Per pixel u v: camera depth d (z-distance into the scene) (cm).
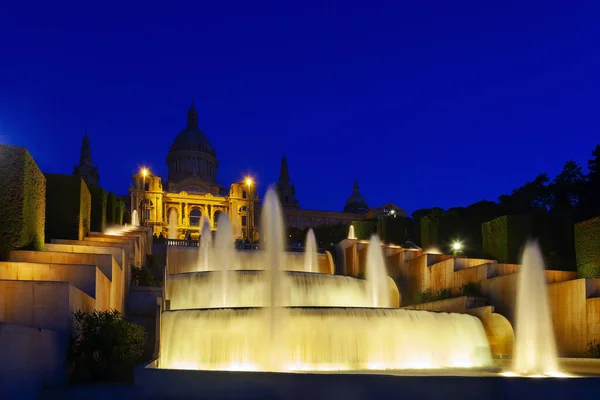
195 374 1294
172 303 2691
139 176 10075
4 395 1076
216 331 1933
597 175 4278
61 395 1268
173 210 10438
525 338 2509
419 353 2150
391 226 5191
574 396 1260
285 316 1962
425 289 3459
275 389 1254
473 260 3244
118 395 1298
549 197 5666
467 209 5603
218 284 2702
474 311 2586
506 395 1240
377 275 3997
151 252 4066
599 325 2250
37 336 1277
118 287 2203
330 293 2902
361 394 1232
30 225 2097
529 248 2641
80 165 13900
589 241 2719
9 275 1731
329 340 1972
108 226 4188
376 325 2062
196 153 14262
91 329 1603
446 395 1233
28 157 2064
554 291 2514
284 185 15388
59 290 1535
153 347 2042
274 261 2673
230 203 10738
